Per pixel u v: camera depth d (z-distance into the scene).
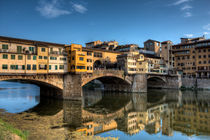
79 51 53.81
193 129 30.98
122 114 41.31
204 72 88.56
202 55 89.56
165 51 103.56
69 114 38.97
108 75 67.50
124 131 29.44
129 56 76.25
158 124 34.09
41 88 62.28
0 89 82.50
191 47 95.62
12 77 43.97
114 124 33.44
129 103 54.38
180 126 32.81
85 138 24.25
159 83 98.38
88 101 55.97
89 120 34.94
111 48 100.50
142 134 28.31
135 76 79.06
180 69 98.06
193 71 93.69
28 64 46.03
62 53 53.53
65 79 55.38
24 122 30.69
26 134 23.58
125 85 81.44
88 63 59.44
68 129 28.03
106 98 63.06
